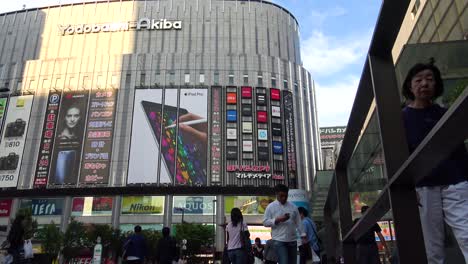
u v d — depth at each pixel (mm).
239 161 54812
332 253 5285
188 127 56375
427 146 1035
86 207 54000
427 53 4652
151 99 57906
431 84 2092
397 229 1380
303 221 7598
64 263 44438
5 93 60062
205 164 54594
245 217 52969
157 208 53438
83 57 61531
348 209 3168
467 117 896
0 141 57000
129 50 62969
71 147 56000
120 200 54031
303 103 61500
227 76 59469
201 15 64688
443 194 1793
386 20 1349
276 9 67625
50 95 59219
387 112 1506
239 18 64750
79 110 58031
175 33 63594
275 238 5602
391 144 1472
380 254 6523
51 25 65562
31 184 54438
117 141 55844
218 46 62125
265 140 56188
